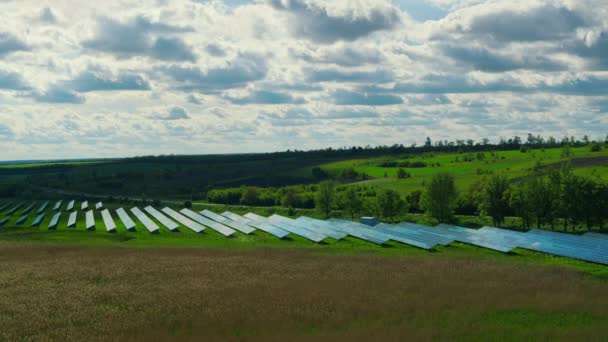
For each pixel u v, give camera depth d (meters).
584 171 138.62
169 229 106.50
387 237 80.50
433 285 47.38
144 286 50.00
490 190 101.50
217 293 46.66
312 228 94.12
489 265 57.00
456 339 32.72
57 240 89.31
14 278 54.25
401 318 37.81
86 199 192.88
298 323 37.16
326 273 54.28
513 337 32.84
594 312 38.38
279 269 57.16
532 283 47.50
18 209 168.25
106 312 41.47
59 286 50.75
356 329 35.28
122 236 95.69
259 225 104.00
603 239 65.69
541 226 97.31
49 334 36.47
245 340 33.66
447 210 106.12
